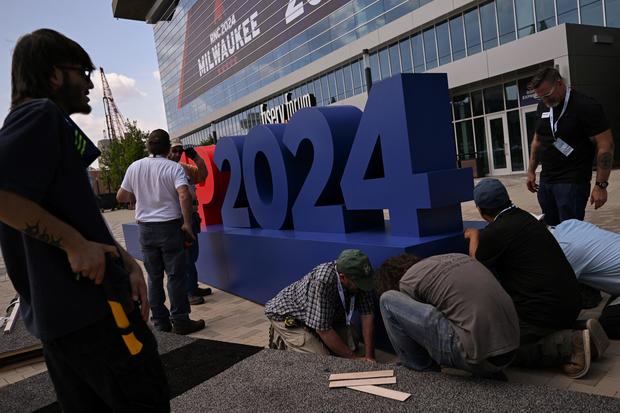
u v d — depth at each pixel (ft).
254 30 115.96
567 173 12.23
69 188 4.20
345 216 13.11
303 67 91.15
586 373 8.38
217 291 18.76
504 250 8.75
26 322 4.48
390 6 70.23
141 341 4.50
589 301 11.48
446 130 11.61
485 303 7.30
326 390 8.24
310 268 12.89
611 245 10.09
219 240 18.03
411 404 7.41
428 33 65.05
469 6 58.44
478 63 55.01
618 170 44.80
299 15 94.89
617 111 49.67
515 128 55.52
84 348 4.28
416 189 10.85
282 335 10.38
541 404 6.93
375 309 10.79
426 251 10.46
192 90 172.14
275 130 15.93
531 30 53.16
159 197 13.48
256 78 120.57
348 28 80.84
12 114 3.91
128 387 4.41
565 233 10.57
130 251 30.35
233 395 8.54
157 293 14.03
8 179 3.62
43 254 4.14
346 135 13.56
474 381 7.88
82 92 4.81
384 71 73.87
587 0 48.83
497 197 9.00
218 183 20.86
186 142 187.01
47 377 10.96
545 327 8.50
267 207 16.42
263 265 15.21
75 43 4.73
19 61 4.46
